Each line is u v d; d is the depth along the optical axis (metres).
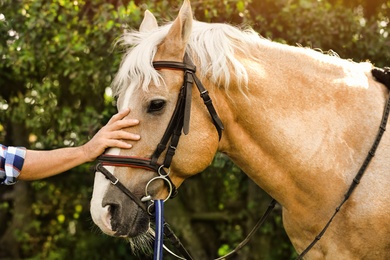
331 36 4.36
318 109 2.41
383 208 2.31
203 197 6.10
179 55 2.33
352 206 2.34
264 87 2.39
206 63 2.36
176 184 2.39
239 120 2.42
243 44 2.44
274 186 2.45
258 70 2.40
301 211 2.45
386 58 4.39
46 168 2.45
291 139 2.38
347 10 4.40
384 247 2.34
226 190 5.90
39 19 4.46
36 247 7.07
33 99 5.19
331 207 2.38
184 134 2.27
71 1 4.56
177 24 2.31
